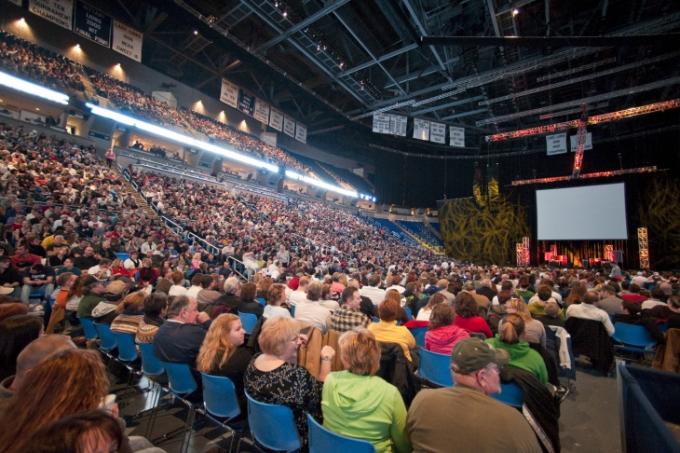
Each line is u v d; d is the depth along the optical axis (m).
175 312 3.52
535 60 17.97
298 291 6.37
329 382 2.23
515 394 2.74
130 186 17.70
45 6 15.83
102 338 4.63
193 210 18.02
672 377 2.84
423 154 39.44
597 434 3.63
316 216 30.48
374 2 17.69
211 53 27.06
